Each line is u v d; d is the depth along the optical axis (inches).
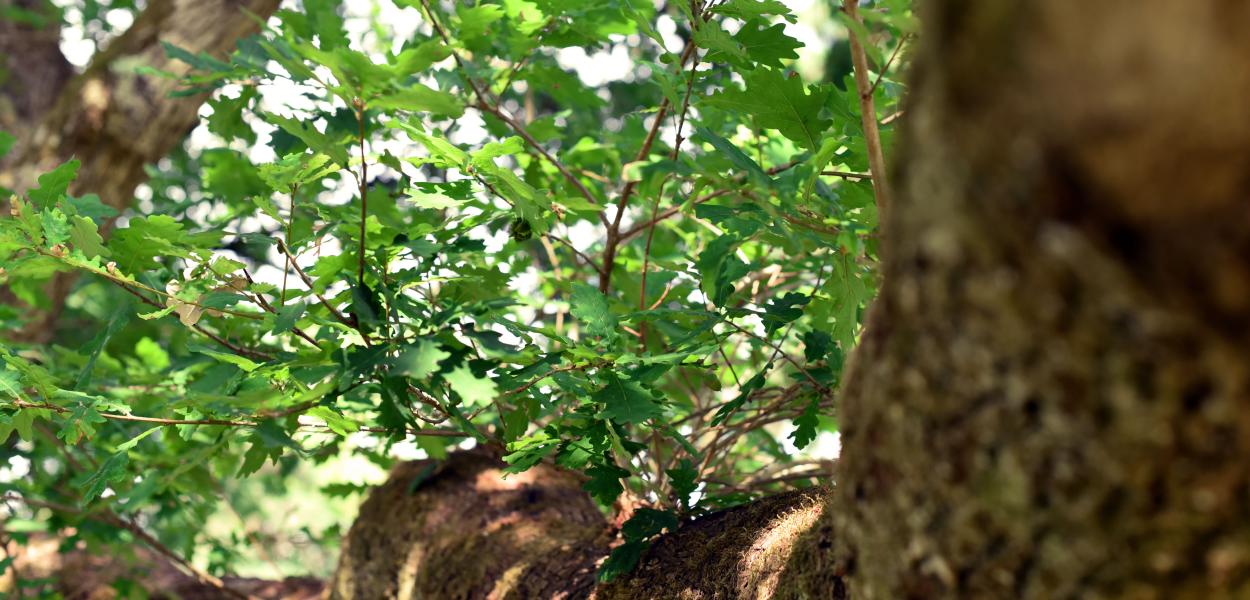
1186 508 27.7
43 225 61.2
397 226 87.3
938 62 28.7
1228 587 28.3
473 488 99.2
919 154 29.8
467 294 72.3
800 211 64.8
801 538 54.8
